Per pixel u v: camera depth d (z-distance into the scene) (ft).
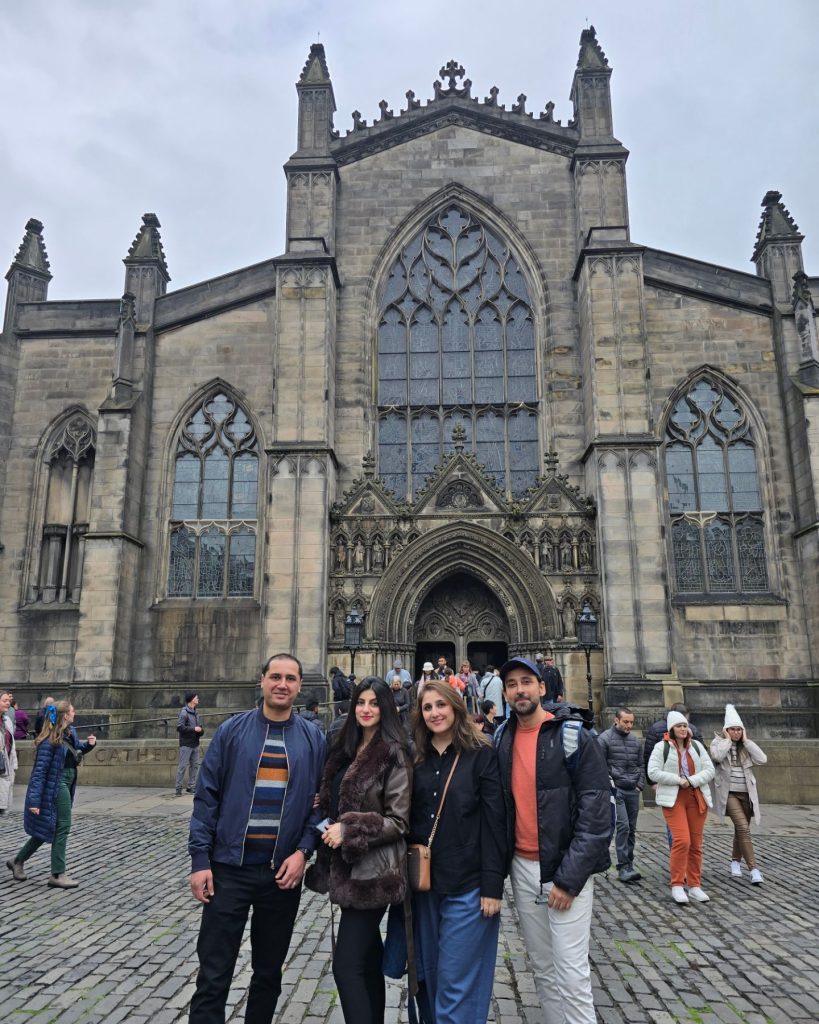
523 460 105.19
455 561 96.58
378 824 18.34
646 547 90.68
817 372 99.14
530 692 21.35
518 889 20.95
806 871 44.70
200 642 98.84
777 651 95.04
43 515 105.19
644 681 86.74
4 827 56.80
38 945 29.89
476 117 114.52
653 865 46.52
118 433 99.60
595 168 106.63
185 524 103.14
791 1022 23.57
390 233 111.96
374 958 18.56
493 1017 23.79
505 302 110.22
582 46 112.37
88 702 91.25
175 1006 24.12
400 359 109.19
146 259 109.29
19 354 109.60
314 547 93.20
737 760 43.52
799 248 105.50
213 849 19.79
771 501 99.60
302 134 111.86
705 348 103.86
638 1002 24.95
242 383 105.91
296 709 87.30
